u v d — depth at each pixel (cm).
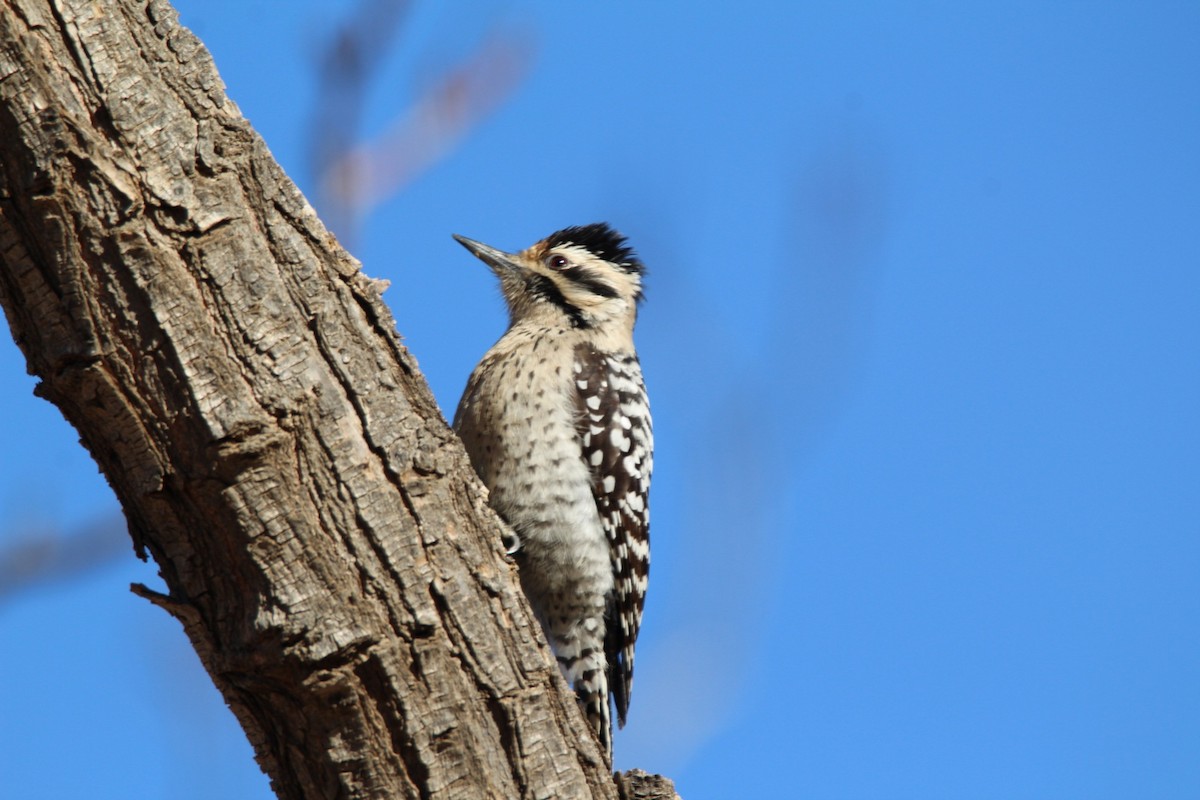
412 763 601
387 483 610
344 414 602
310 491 589
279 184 607
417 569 609
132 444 573
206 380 569
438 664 609
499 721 629
